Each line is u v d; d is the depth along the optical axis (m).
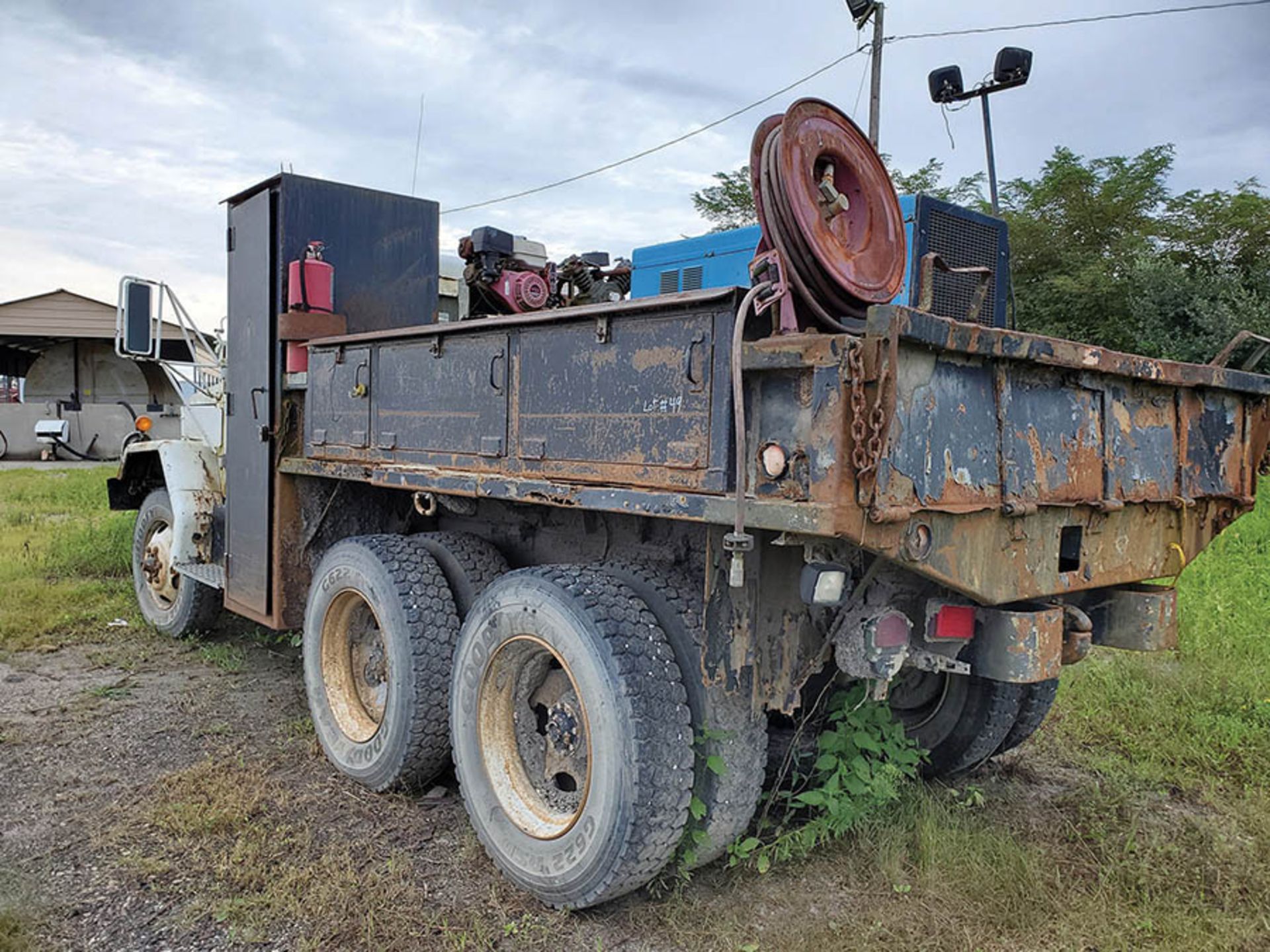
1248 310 14.92
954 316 4.20
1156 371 3.16
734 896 3.02
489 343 3.26
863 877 3.15
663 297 2.61
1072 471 2.92
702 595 3.03
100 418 21.36
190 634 5.90
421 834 3.43
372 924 2.80
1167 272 16.19
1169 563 3.40
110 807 3.58
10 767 3.97
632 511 2.66
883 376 2.16
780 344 2.33
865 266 2.89
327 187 4.66
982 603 2.68
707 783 2.88
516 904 2.98
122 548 8.27
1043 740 4.43
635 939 2.81
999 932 2.84
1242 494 3.68
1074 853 3.37
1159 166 19.67
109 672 5.33
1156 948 2.77
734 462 2.47
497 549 4.03
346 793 3.76
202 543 5.65
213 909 2.89
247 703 4.80
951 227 4.21
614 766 2.70
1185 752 4.14
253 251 4.71
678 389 2.60
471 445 3.35
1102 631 3.37
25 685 5.08
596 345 2.85
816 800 3.13
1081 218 19.58
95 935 2.77
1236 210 18.33
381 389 3.82
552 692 3.27
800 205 2.67
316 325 4.33
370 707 4.02
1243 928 2.85
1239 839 3.45
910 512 2.30
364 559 3.82
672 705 2.76
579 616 2.84
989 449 2.62
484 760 3.19
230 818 3.44
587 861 2.77
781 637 2.74
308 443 4.30
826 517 2.20
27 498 13.02
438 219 5.12
